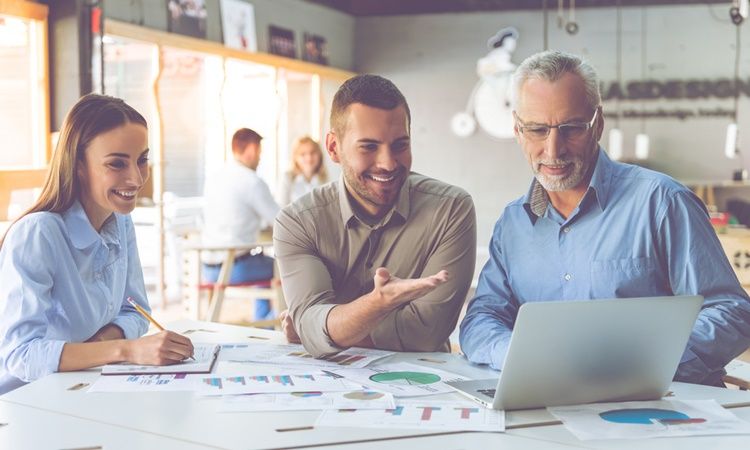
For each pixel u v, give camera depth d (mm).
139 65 7242
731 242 5898
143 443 1622
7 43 6180
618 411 1804
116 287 2568
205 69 7992
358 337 2189
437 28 10648
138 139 2375
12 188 5289
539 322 1701
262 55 8555
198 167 8062
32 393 1966
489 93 10539
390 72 10805
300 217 2445
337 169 10086
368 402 1858
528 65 2230
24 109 6246
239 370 2158
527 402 1808
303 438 1641
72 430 1700
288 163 9516
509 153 10547
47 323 2316
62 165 2367
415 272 2465
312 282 2402
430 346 2416
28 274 2281
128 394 1941
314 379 2057
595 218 2316
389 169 2242
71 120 2363
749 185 9609
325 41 10031
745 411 1821
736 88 10023
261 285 6020
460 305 2459
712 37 10062
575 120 2178
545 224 2381
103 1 6523
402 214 2426
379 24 10781
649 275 2279
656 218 2252
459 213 2438
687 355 2084
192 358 2248
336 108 2285
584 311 1716
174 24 7371
